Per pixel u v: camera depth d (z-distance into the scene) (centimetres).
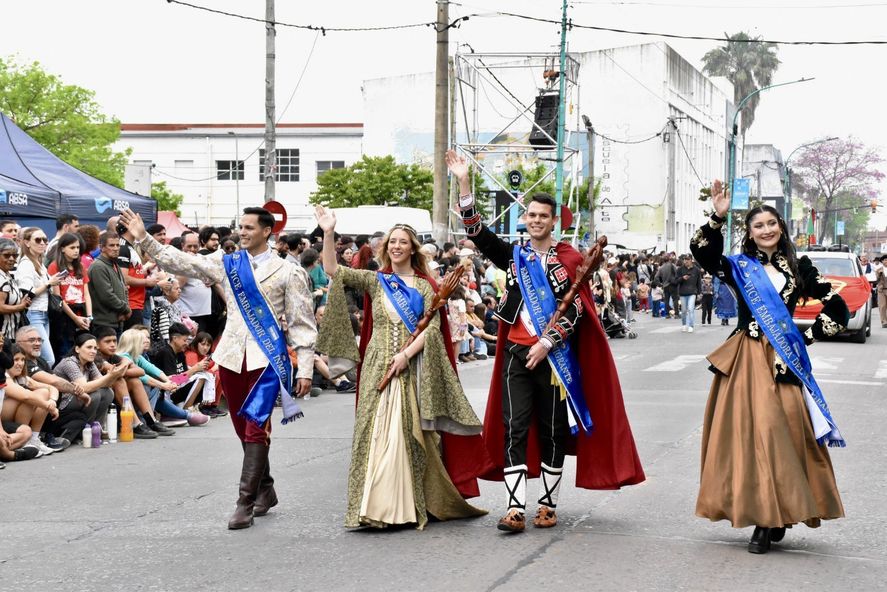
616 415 608
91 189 1608
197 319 1255
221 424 1107
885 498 693
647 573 511
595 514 646
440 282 667
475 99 2895
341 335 630
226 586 498
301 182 5891
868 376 1489
